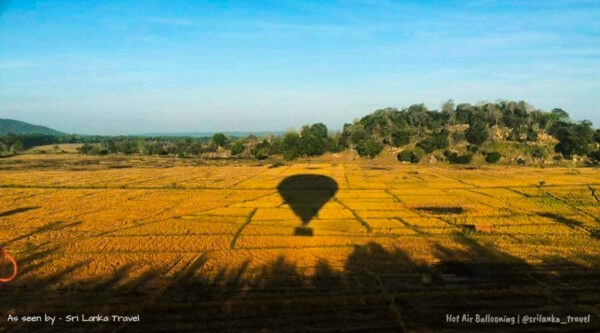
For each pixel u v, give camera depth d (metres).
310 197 50.97
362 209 42.84
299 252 27.27
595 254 26.70
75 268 24.03
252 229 33.84
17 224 35.62
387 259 25.78
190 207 43.91
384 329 16.78
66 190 56.97
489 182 65.75
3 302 19.25
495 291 20.39
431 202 47.34
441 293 20.16
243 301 19.25
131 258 25.97
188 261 25.36
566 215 39.88
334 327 16.89
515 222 36.69
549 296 19.95
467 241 30.12
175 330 16.64
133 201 47.94
